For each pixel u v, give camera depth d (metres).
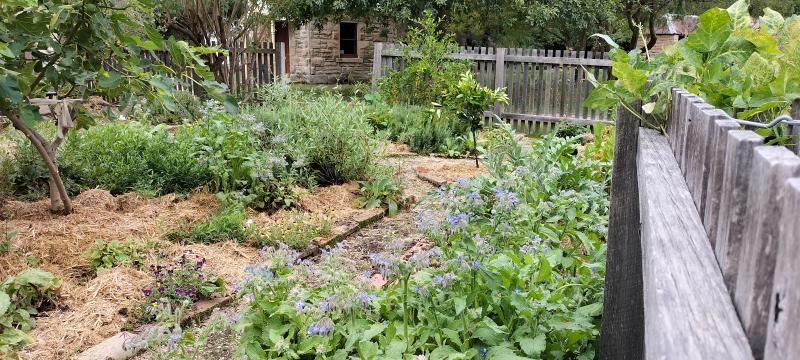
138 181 5.76
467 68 11.76
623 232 2.54
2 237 4.23
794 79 2.08
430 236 3.22
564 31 20.88
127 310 3.62
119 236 4.54
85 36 4.18
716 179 1.12
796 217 0.64
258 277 2.96
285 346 2.64
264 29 13.69
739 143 0.94
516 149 5.59
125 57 4.38
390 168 6.55
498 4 16.34
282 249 3.24
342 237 5.14
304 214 5.39
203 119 7.14
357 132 6.63
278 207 5.63
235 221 4.92
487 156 5.97
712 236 1.12
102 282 3.83
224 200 5.34
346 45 22.34
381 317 2.97
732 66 2.39
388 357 2.56
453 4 15.83
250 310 3.05
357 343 2.71
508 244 3.50
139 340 2.85
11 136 6.87
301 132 6.83
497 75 11.84
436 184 6.91
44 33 4.03
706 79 2.19
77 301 3.64
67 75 4.33
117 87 4.56
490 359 2.51
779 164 0.74
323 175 6.56
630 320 2.59
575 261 3.47
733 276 0.94
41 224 4.59
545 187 4.62
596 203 4.46
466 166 7.66
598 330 2.77
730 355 0.72
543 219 4.18
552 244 3.74
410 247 4.57
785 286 0.67
